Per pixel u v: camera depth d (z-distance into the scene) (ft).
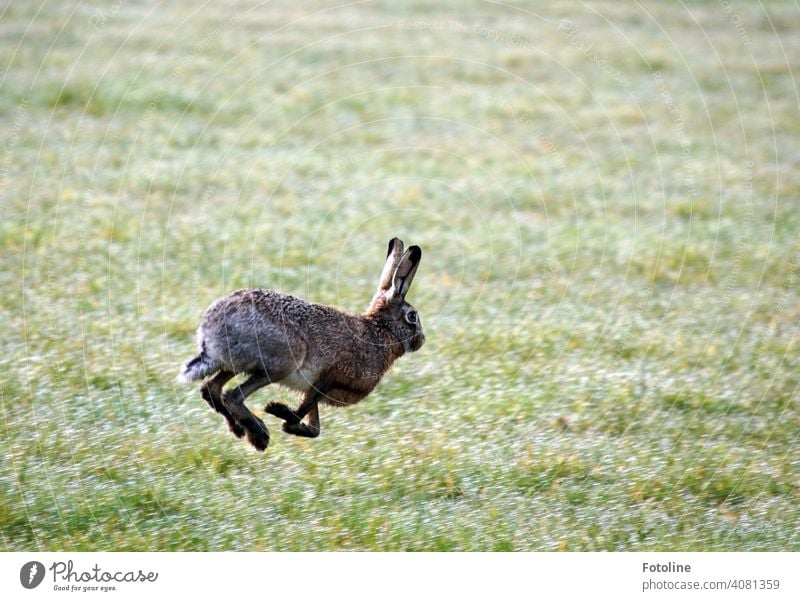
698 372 138.10
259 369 100.83
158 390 122.21
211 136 248.93
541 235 201.16
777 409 127.34
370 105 279.90
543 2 395.75
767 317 160.25
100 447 106.93
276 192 216.54
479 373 134.31
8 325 139.64
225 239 183.83
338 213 207.51
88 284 156.76
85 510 96.07
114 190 207.41
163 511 97.14
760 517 102.37
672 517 101.86
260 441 100.89
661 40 355.15
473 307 160.25
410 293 167.32
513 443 114.62
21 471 101.40
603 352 143.95
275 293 103.91
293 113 269.85
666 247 193.36
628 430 120.16
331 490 102.17
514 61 322.14
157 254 173.68
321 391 107.14
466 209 215.92
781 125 281.74
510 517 99.60
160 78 281.54
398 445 111.34
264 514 97.35
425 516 98.63
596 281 175.63
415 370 134.21
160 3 359.25
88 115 254.88
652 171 244.22
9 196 197.06
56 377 123.54
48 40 304.71
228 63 280.10
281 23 342.64
